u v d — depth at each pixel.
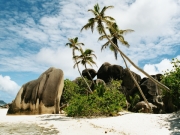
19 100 21.80
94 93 19.83
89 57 36.38
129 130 10.95
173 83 14.27
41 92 22.16
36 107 21.42
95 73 43.94
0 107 42.00
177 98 14.55
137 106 27.03
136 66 20.81
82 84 37.75
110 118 15.41
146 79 36.72
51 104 22.09
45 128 12.11
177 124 11.27
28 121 15.52
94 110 17.84
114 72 40.06
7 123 14.48
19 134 10.30
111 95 19.16
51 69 23.80
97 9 23.11
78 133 10.42
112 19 23.28
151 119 13.57
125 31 25.69
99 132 10.61
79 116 18.02
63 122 14.55
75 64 36.59
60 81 23.23
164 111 17.56
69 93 29.61
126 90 37.50
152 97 32.41
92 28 23.12
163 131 10.36
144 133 10.16
